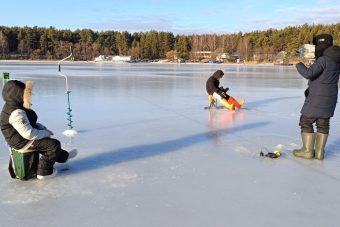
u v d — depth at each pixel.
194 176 4.34
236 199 3.68
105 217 3.26
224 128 7.16
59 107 9.54
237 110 9.66
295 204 3.58
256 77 27.36
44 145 4.09
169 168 4.63
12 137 3.96
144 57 115.00
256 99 12.36
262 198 3.71
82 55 107.56
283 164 4.84
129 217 3.26
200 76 26.39
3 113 3.99
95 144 5.75
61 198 3.66
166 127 7.18
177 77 24.83
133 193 3.80
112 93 13.29
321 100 4.83
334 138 6.36
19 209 3.41
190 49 118.00
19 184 4.03
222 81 22.20
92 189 3.90
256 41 111.00
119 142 5.91
